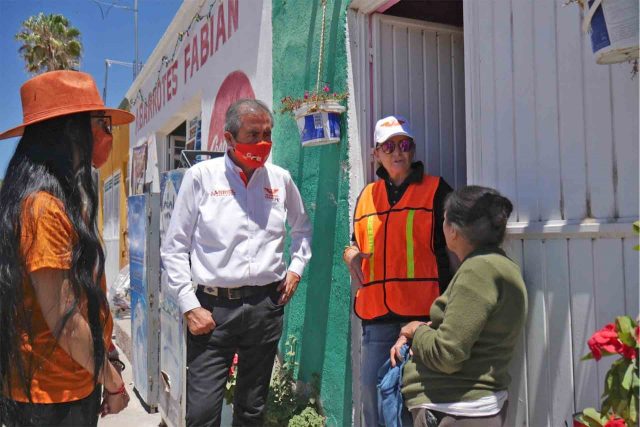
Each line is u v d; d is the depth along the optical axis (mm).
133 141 10594
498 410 1890
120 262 11336
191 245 2801
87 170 1747
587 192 1912
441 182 2730
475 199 1954
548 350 2049
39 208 1579
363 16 3305
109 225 13148
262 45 4586
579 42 1933
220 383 2744
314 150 3744
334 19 3480
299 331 3924
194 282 2799
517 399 2174
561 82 2006
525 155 2166
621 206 1791
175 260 2730
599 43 1530
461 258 2037
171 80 7582
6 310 1569
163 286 3807
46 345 1633
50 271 1571
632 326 1431
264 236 2791
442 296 1999
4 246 1568
